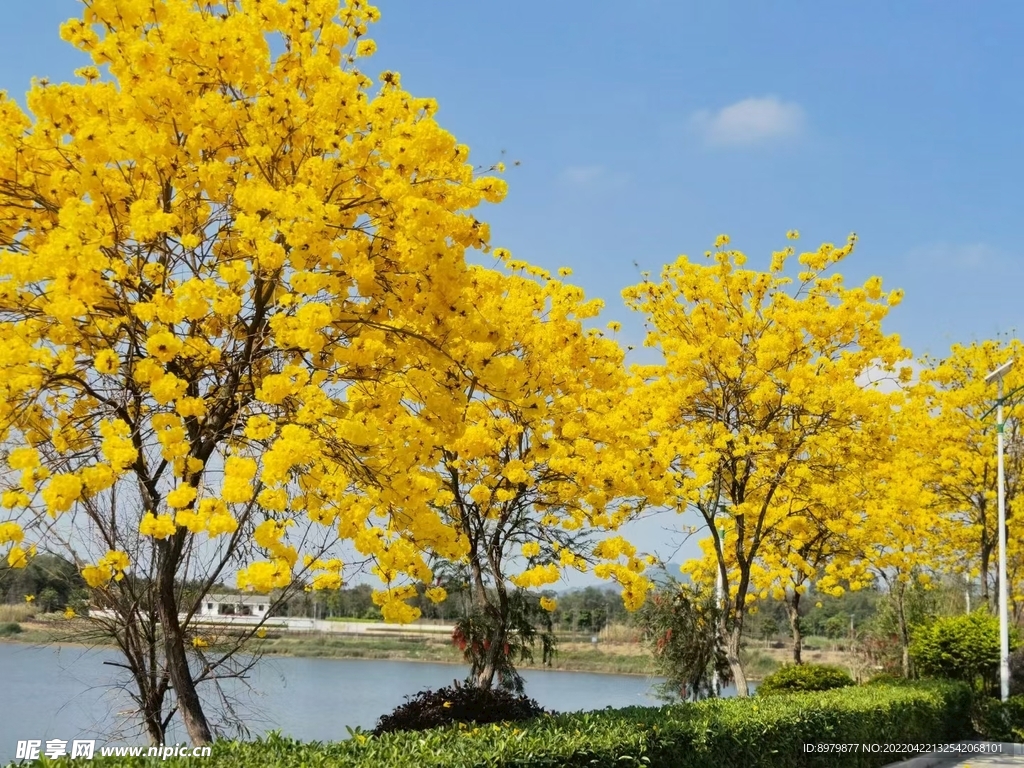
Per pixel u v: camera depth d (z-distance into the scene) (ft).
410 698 28.58
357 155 15.84
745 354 34.01
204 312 13.97
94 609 18.02
